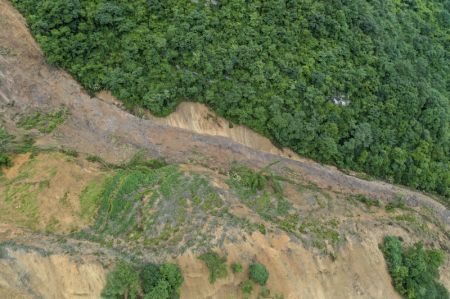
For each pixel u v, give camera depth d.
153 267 27.02
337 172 42.94
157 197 31.70
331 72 43.31
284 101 41.06
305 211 35.81
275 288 29.89
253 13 41.66
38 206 29.84
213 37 40.16
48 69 37.81
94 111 37.50
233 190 34.44
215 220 31.00
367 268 34.66
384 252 36.56
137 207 31.09
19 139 34.06
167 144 37.78
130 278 26.05
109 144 36.25
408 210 42.94
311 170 41.66
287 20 42.69
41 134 35.12
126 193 31.77
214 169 37.22
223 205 32.50
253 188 35.59
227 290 28.67
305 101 41.56
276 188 36.78
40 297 25.59
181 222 30.48
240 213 32.31
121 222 30.22
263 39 41.47
